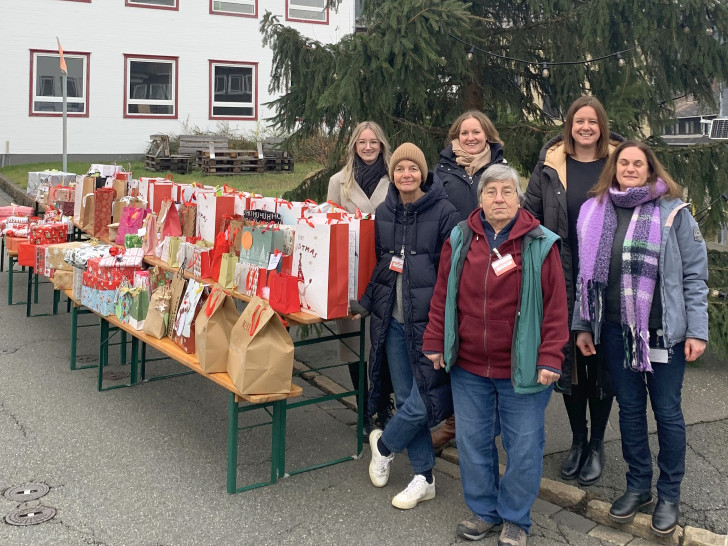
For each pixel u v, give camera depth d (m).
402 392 3.62
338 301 3.61
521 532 3.00
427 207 3.42
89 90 18.95
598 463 3.64
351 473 3.78
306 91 6.18
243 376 3.32
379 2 6.20
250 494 3.50
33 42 18.23
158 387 5.08
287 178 16.12
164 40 19.59
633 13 5.67
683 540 3.05
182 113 20.03
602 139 3.52
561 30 6.25
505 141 6.06
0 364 5.44
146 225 5.18
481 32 6.51
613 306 3.11
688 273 3.01
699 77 6.18
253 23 20.58
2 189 15.55
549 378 2.84
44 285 8.30
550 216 3.50
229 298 3.66
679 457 3.08
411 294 3.37
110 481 3.60
